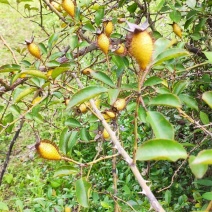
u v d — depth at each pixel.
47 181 0.99
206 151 0.24
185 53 0.31
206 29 0.80
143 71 0.30
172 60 0.52
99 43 0.45
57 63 0.54
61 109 1.12
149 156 0.27
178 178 0.84
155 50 0.31
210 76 0.77
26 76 0.55
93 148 1.03
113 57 0.52
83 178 0.37
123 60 0.52
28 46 0.49
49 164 1.06
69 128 0.54
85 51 0.65
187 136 0.75
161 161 0.87
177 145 0.27
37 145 0.35
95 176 0.89
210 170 0.71
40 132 1.15
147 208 0.63
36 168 1.06
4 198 0.98
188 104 0.49
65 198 0.84
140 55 0.29
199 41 0.81
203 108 0.76
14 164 1.10
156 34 0.64
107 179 0.90
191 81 0.79
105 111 0.47
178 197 0.80
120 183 0.86
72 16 0.55
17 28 1.99
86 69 0.57
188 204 0.74
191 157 0.30
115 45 0.53
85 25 0.58
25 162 1.09
